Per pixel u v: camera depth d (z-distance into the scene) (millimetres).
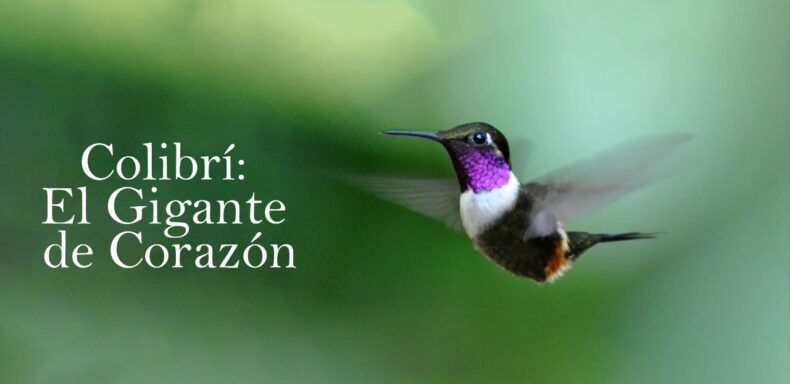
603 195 2611
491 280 2820
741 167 2814
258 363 2795
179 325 2793
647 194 2822
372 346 2809
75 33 2754
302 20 2770
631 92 2801
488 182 2617
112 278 2789
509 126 2793
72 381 2779
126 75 2758
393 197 2639
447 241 2814
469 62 2791
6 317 2779
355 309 2809
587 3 2803
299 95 2770
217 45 2762
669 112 2805
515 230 2617
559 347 2828
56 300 2783
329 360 2803
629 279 2828
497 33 2793
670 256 2826
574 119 2797
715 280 2826
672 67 2805
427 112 2781
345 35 2771
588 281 2828
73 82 2754
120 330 2787
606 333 2828
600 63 2801
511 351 2824
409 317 2814
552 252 2619
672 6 2807
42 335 2781
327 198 2793
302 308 2803
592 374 2824
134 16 2756
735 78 2807
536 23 2799
